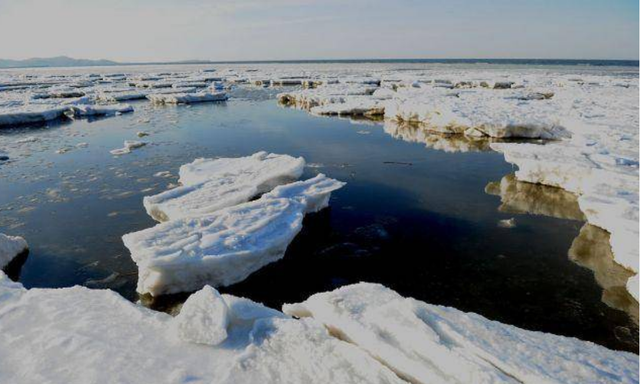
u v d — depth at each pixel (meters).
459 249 8.72
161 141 18.23
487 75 50.00
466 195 11.73
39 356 4.04
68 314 4.78
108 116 25.11
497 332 4.32
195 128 21.20
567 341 4.53
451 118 20.09
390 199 11.41
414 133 20.23
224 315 4.36
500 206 10.91
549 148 13.77
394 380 3.59
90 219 9.98
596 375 3.66
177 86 42.62
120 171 13.79
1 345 4.23
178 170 13.80
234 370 3.80
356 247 8.81
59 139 18.84
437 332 4.20
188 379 3.72
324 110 25.61
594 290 7.28
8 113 22.31
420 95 28.59
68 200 11.23
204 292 4.60
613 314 6.66
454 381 3.56
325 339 4.15
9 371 3.85
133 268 7.86
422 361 3.79
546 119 18.84
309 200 10.03
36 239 9.02
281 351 4.05
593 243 8.88
